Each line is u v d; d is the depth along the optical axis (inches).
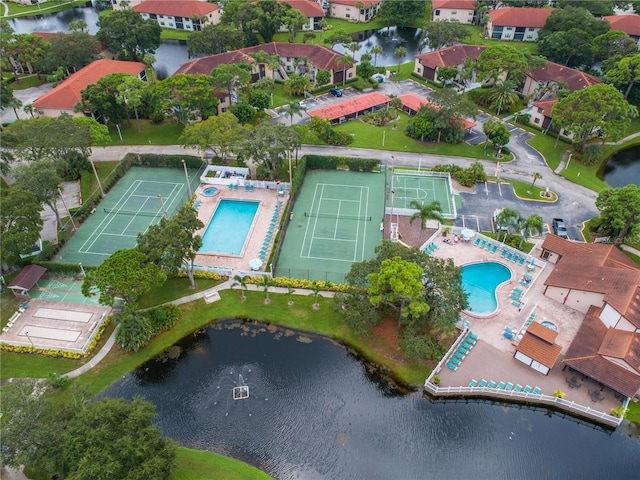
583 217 3752.5
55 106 4729.3
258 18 6486.2
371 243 3474.4
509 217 3344.0
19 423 1898.4
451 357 2652.6
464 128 4611.2
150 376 2630.4
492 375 2566.4
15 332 2824.8
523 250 3380.9
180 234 2832.2
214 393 2544.3
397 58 6929.1
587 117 4170.8
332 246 3440.0
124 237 3508.9
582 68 6195.9
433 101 4530.0
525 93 5708.7
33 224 3038.9
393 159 4439.0
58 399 2476.6
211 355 2736.2
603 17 6889.8
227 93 5044.3
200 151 4498.0
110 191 3998.5
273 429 2388.0
